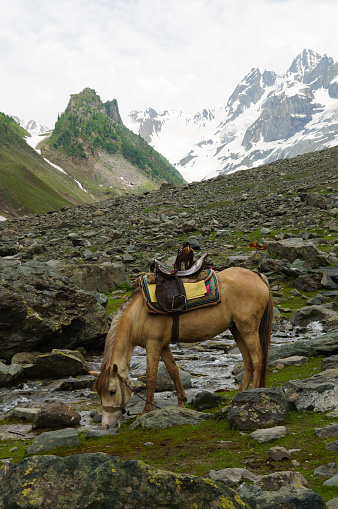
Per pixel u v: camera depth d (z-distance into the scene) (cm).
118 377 650
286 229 2631
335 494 372
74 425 697
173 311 683
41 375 1034
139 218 3544
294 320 1377
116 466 293
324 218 2692
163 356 726
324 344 1020
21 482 288
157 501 282
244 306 709
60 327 1177
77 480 289
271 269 1923
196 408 731
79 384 957
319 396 617
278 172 4938
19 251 2670
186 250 831
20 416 758
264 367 722
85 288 1869
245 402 586
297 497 329
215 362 1091
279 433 521
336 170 4297
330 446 470
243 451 494
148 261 2264
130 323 686
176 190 5162
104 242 2880
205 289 702
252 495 355
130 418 710
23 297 1164
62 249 2745
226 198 4009
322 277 1702
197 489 291
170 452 516
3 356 1134
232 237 2659
